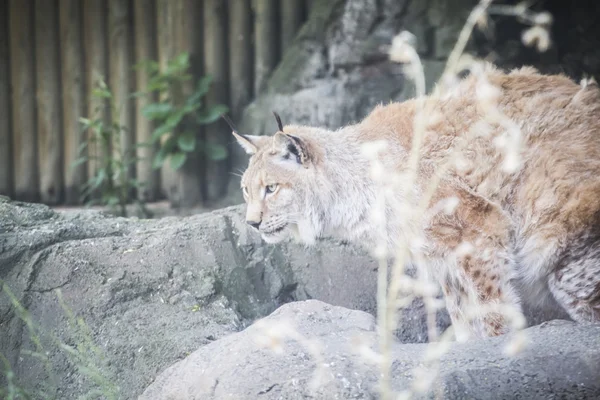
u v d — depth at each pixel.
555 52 20.72
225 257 12.52
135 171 22.56
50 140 22.83
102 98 22.50
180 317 11.30
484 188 10.80
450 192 10.87
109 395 9.81
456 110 11.22
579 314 10.46
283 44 21.95
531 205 10.66
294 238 12.43
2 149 22.88
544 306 11.46
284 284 12.98
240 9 21.91
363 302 12.95
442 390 8.27
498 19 19.98
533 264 10.73
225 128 22.03
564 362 8.67
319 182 11.55
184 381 9.22
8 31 22.86
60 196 22.95
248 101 22.11
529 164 10.75
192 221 13.29
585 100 10.99
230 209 13.74
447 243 10.88
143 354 10.67
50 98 22.75
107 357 10.84
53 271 11.89
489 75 11.54
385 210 11.20
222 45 22.05
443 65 19.53
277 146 11.43
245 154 21.84
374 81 20.47
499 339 9.35
